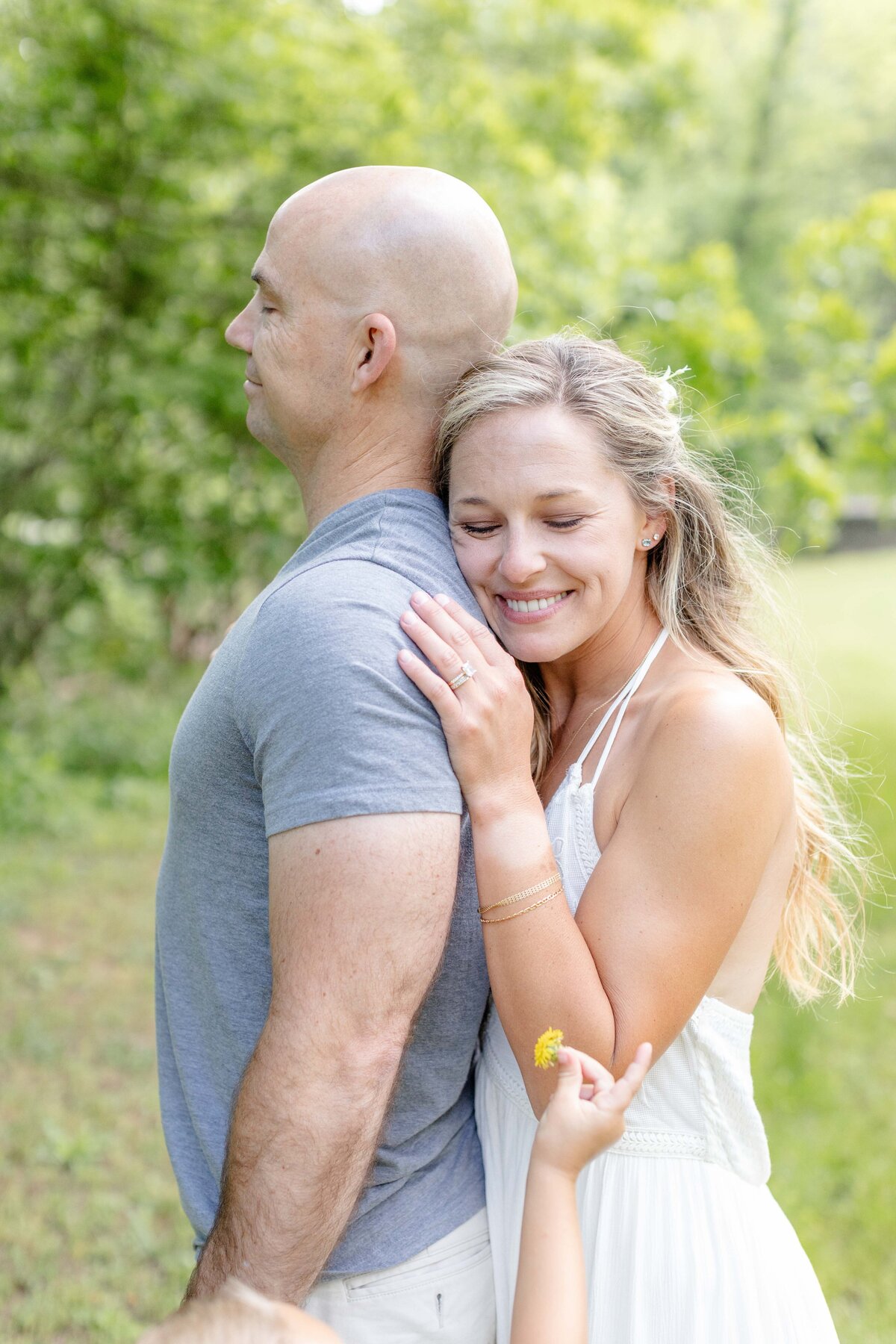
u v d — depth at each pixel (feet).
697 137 39.68
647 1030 4.38
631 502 4.96
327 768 4.17
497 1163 5.08
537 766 5.41
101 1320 9.54
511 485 4.73
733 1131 4.93
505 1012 4.45
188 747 4.78
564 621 4.88
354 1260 4.70
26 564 25.07
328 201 4.94
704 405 18.20
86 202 21.83
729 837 4.48
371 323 4.85
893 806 21.77
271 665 4.35
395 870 4.13
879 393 19.57
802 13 63.67
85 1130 12.07
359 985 4.10
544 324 18.40
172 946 5.10
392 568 4.63
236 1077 4.87
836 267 19.76
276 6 20.22
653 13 27.73
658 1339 4.70
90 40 20.08
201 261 22.90
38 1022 14.40
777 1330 4.75
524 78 25.76
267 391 5.11
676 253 60.23
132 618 30.09
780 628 5.77
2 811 21.27
